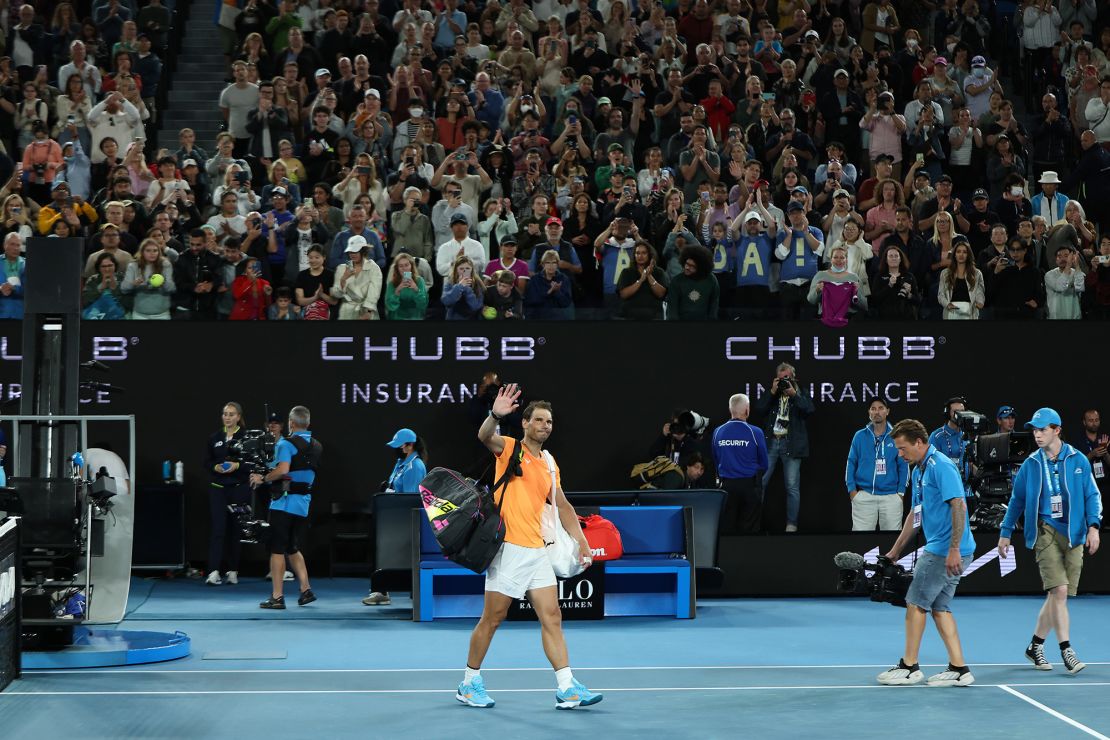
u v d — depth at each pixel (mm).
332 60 48125
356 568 37469
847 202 39969
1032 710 20391
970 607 32438
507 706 20656
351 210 39406
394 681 22891
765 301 38812
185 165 42156
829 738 18453
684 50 49062
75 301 24750
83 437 24359
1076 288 38688
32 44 48250
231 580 35844
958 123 46281
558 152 43906
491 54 49000
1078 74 49250
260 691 21828
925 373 38375
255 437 31938
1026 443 29453
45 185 41312
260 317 37562
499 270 38281
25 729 18938
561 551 20953
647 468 36531
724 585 34188
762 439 36531
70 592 24562
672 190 40156
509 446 20781
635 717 19812
